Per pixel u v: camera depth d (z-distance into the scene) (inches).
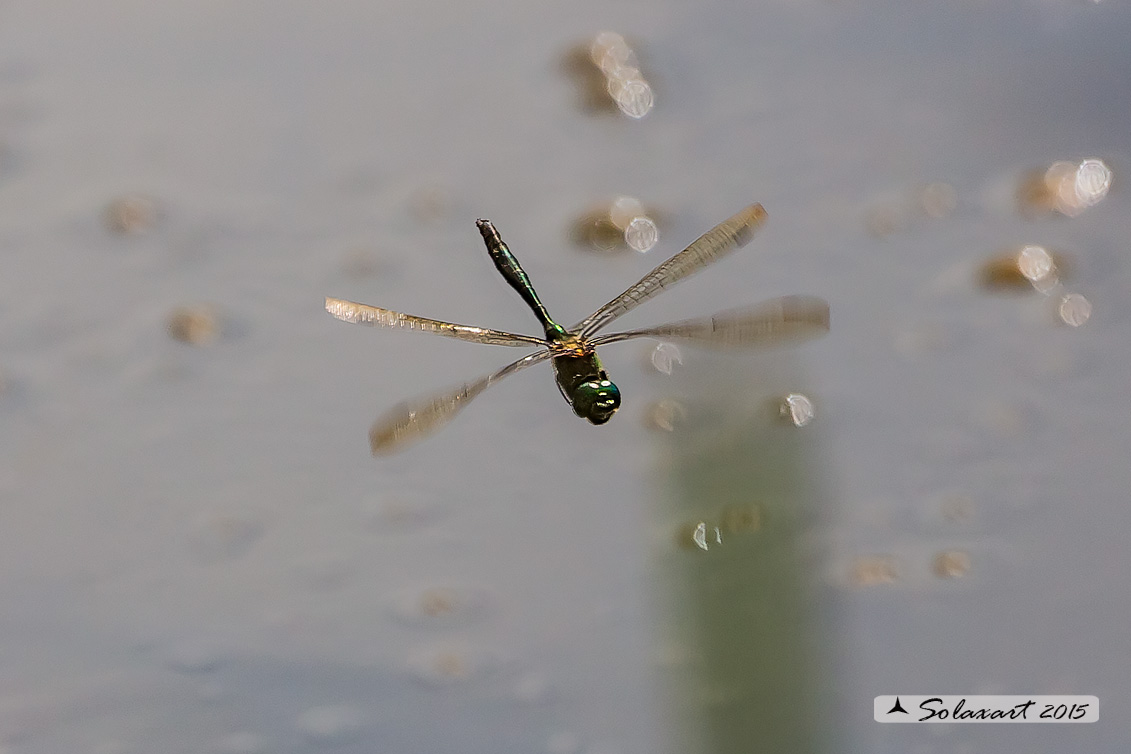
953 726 65.0
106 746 65.1
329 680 65.5
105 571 66.2
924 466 66.7
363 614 65.9
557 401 67.2
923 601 65.8
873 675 65.4
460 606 65.9
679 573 65.8
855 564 65.9
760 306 63.4
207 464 66.9
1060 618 65.7
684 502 66.4
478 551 66.2
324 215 68.6
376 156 69.1
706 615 65.2
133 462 66.9
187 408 67.2
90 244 68.4
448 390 63.6
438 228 68.5
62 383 67.4
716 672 64.6
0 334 67.7
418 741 65.1
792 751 63.9
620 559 66.1
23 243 68.5
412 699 65.4
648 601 65.7
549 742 64.9
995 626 65.7
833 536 66.1
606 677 65.3
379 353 67.6
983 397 67.2
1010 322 67.9
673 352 67.4
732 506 66.3
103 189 68.9
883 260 68.3
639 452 66.8
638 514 66.4
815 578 65.8
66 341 67.7
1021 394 67.2
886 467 66.7
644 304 67.9
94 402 67.3
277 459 66.9
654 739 64.7
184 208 68.7
